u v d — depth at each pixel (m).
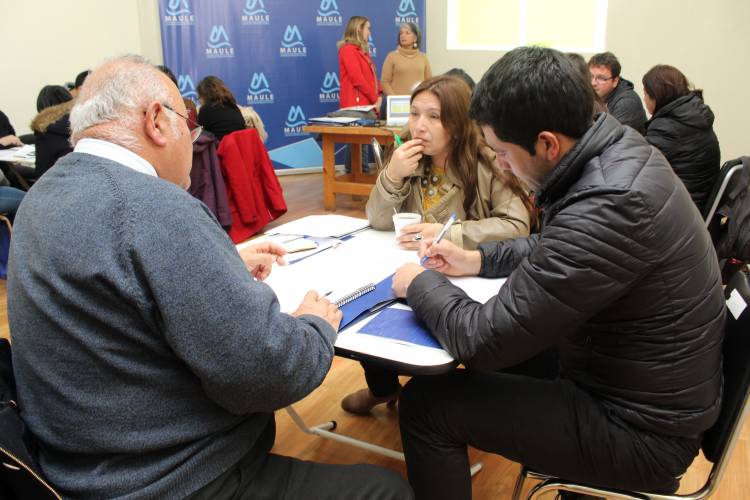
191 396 0.87
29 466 0.78
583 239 0.91
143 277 0.78
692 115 3.12
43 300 0.79
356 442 1.78
